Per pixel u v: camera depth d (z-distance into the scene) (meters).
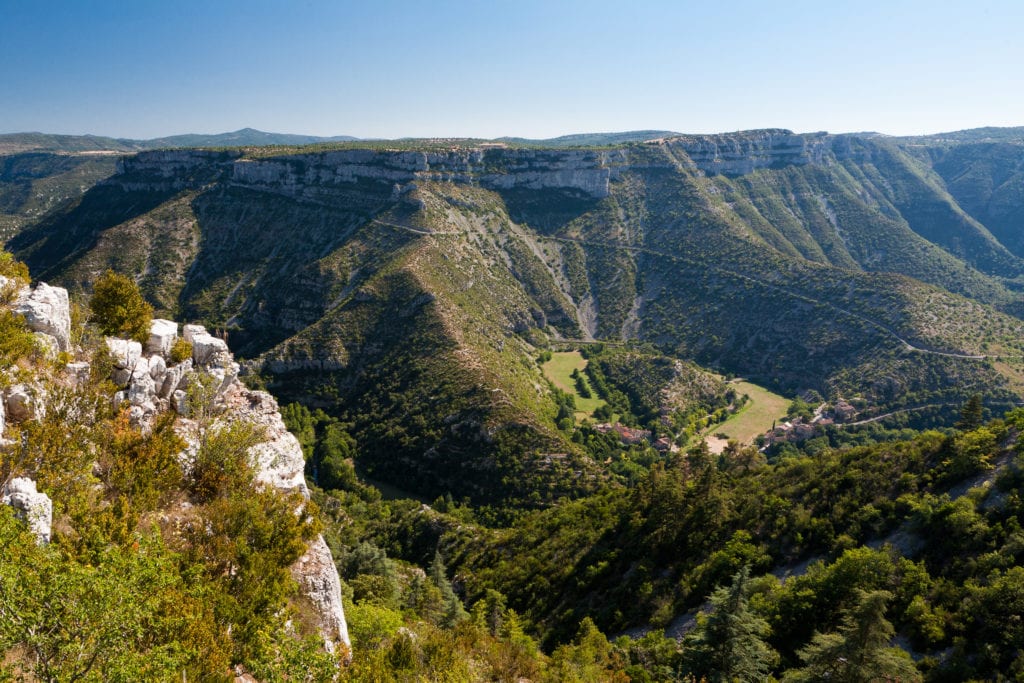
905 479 60.97
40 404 24.56
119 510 21.92
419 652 31.92
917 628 43.97
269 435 33.69
